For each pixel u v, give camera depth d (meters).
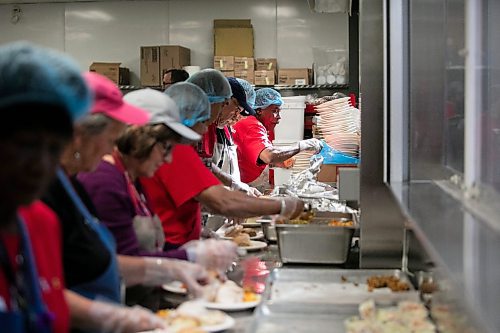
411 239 2.50
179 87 2.70
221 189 2.60
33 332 1.00
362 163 2.79
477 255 1.23
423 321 1.86
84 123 1.58
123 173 2.05
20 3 7.72
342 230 2.79
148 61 7.16
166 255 2.09
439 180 2.32
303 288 2.35
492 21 2.00
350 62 7.00
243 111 4.11
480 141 1.84
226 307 2.08
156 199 2.61
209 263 2.13
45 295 1.16
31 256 1.07
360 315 1.97
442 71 2.41
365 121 2.80
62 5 7.69
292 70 7.09
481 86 1.86
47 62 1.01
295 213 2.69
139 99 2.10
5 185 0.92
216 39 7.18
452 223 1.46
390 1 2.63
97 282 1.62
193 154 2.62
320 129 5.45
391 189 2.24
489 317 1.00
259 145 4.92
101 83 1.65
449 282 1.40
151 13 7.59
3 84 0.91
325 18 7.37
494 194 1.73
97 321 1.44
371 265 2.79
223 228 3.56
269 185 5.80
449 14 2.30
